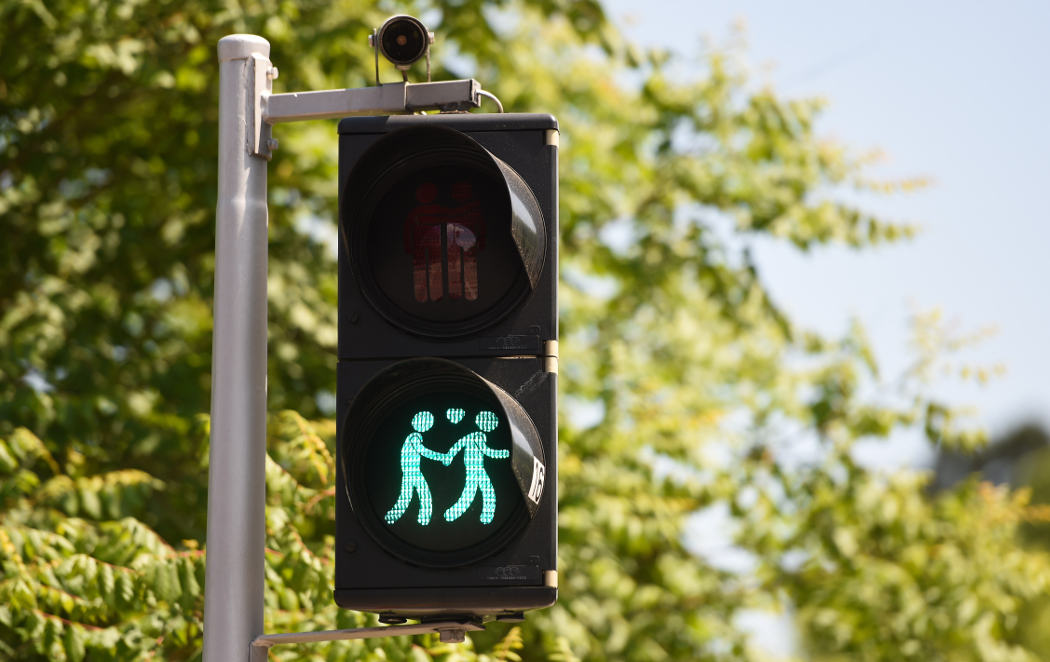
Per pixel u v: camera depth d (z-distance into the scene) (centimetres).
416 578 558
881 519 1617
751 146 1902
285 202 1565
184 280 1502
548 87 1917
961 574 1549
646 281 1852
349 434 564
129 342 1480
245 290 635
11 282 1454
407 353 586
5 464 1057
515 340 584
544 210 602
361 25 1453
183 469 1329
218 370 626
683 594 1608
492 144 607
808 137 1898
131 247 1479
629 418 1630
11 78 1386
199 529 1237
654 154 1988
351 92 655
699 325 2038
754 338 2078
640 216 1922
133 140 1527
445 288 592
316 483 1100
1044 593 1673
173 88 1435
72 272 1485
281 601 963
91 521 1182
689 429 1620
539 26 1992
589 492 1480
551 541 560
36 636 944
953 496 1652
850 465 1670
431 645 1006
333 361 1514
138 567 917
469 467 567
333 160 1533
